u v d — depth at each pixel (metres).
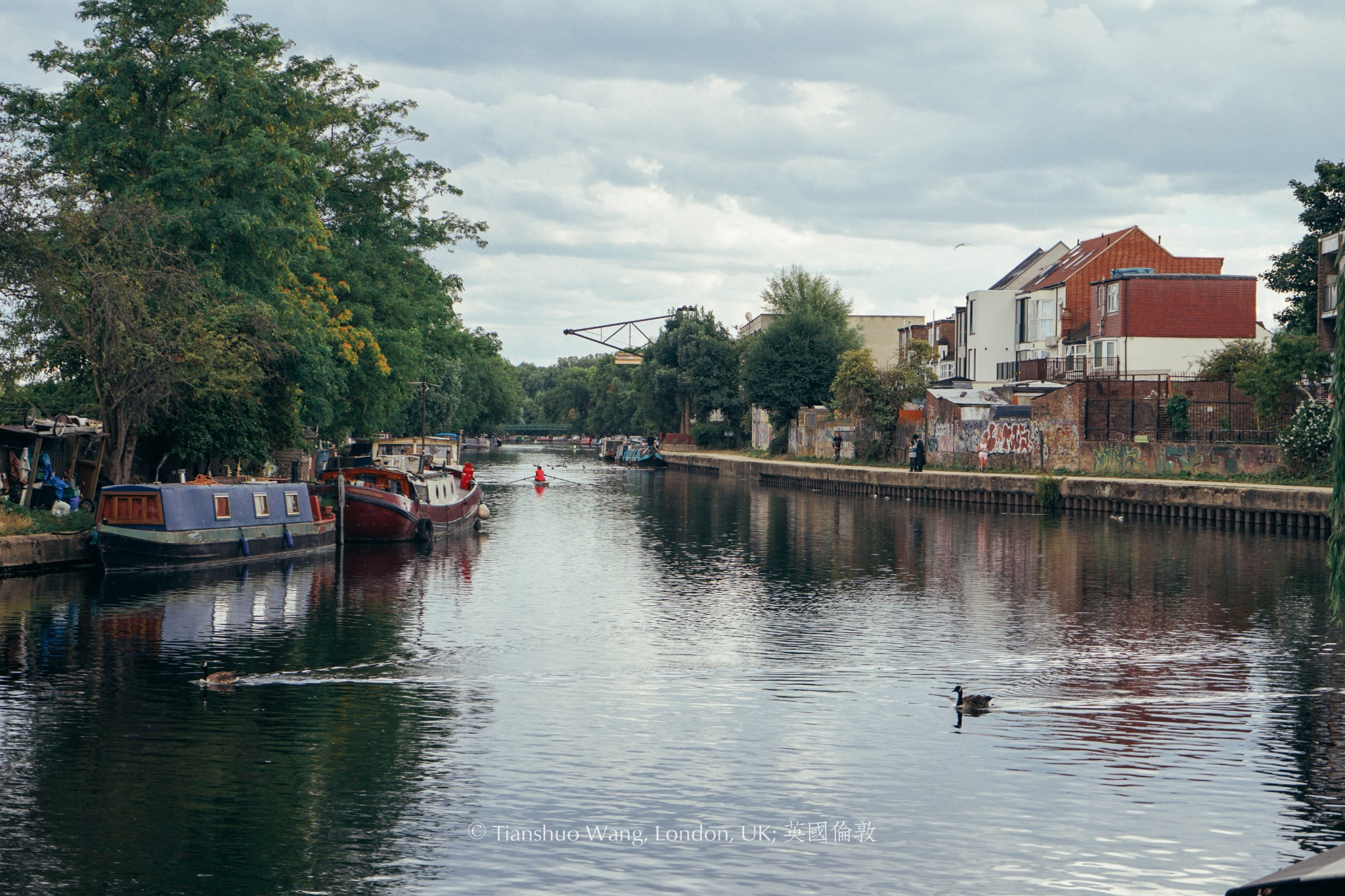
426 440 78.19
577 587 36.56
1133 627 29.94
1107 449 66.06
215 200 44.75
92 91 43.94
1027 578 38.53
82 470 42.78
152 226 41.84
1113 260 98.50
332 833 15.81
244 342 44.41
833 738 20.06
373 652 26.41
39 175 37.97
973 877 14.66
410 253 66.94
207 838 15.61
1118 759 18.95
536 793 17.34
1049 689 23.56
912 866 14.96
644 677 24.42
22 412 42.03
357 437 81.44
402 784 17.64
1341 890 9.68
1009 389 83.12
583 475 112.00
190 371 40.94
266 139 46.12
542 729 20.52
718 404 133.00
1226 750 19.50
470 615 31.34
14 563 34.94
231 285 45.50
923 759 18.97
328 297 57.47
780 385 108.62
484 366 181.38
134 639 27.38
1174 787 17.69
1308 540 49.34
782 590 36.12
